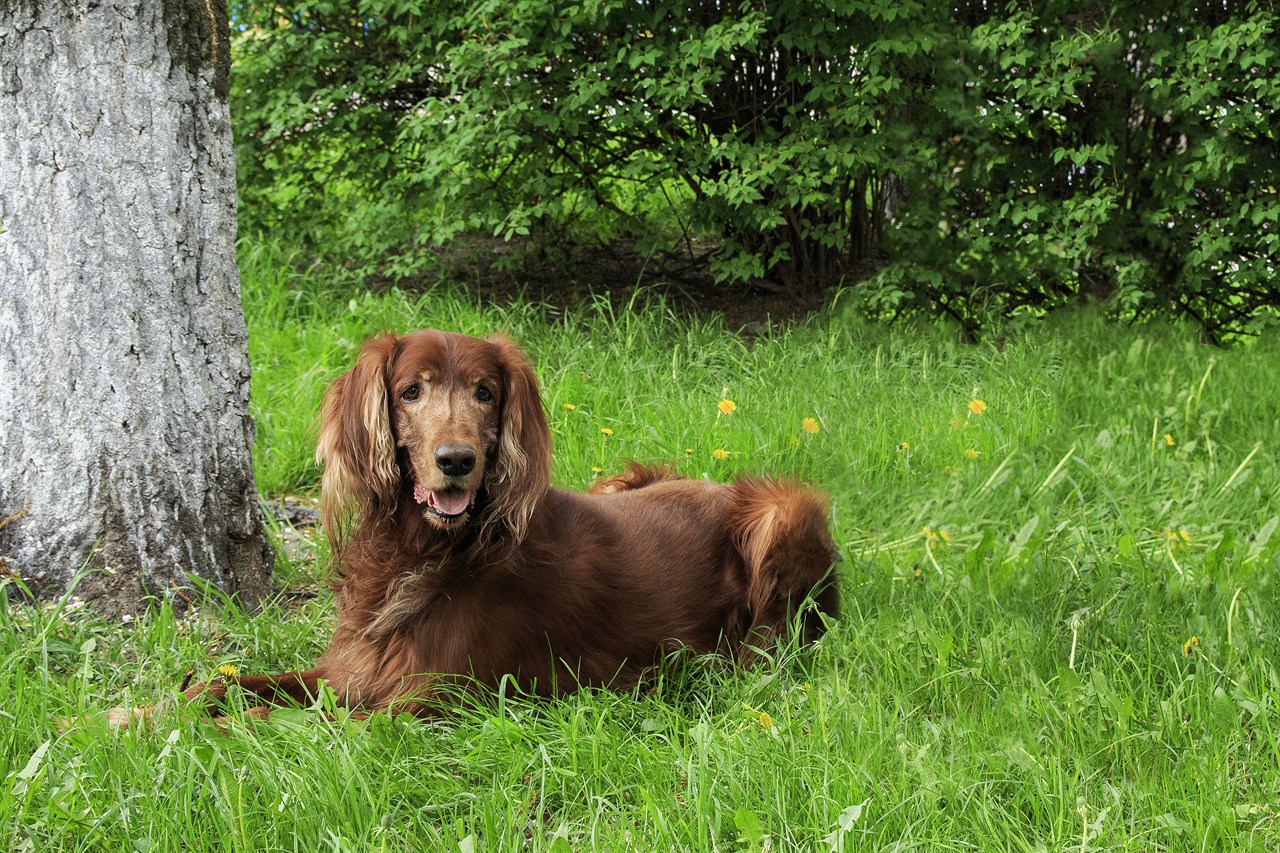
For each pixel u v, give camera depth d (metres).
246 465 3.96
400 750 2.81
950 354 6.83
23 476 3.64
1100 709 2.96
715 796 2.57
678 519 3.85
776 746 2.77
